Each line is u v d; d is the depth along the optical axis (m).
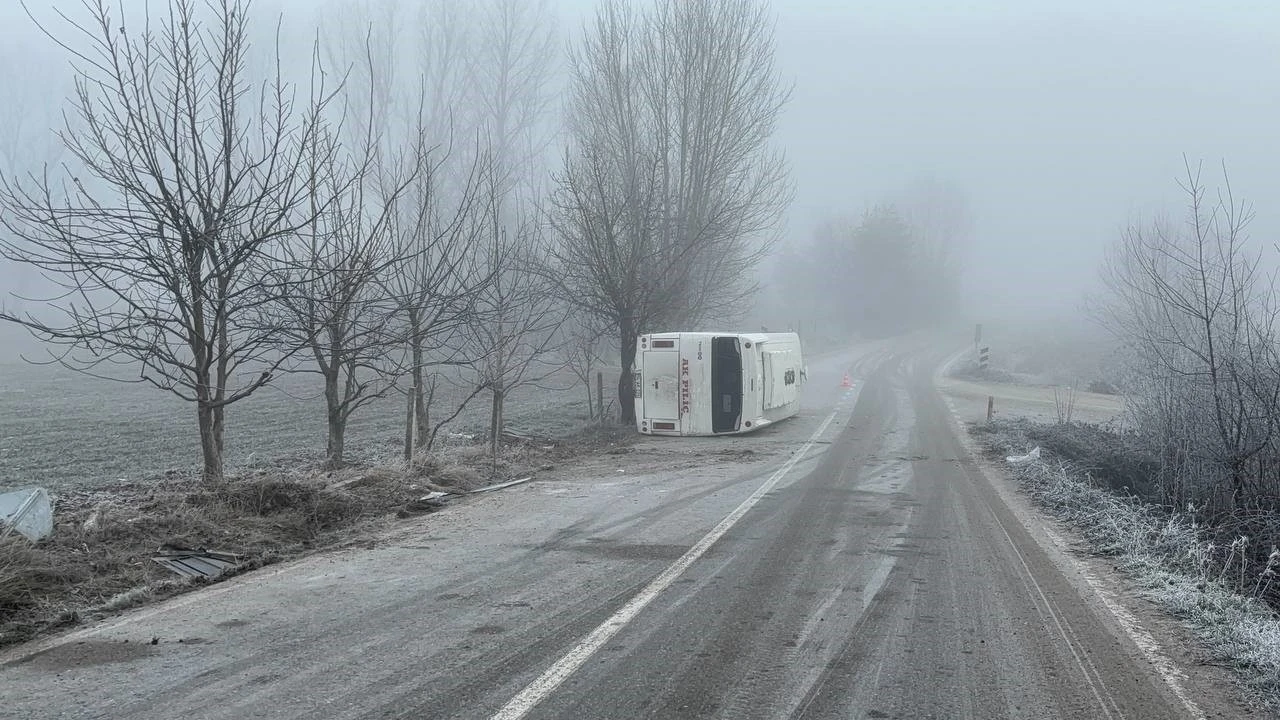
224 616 6.66
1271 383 11.38
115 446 16.69
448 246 13.23
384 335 13.00
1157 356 14.06
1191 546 9.56
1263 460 11.42
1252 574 9.42
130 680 5.32
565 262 22.00
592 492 12.71
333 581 7.74
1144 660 5.89
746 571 8.09
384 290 13.02
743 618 6.64
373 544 9.31
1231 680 5.57
